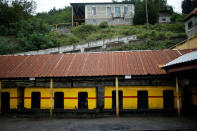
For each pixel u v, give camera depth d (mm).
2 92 13234
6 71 12734
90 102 12492
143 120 10359
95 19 40875
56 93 12922
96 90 12914
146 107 12391
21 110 12773
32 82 17125
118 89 12500
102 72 11758
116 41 27875
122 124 9477
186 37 27156
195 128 8375
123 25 40562
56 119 11156
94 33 34594
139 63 12859
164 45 25781
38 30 31859
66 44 29156
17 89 13195
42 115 12406
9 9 40750
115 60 13727
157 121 9992
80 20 42406
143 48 25234
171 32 31578
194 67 8500
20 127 9211
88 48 26359
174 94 12195
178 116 11289
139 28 36312
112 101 12469
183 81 13125
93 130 8438
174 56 13656
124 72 11539
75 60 14273
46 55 15773
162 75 11289
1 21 39438
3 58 15492
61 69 12633
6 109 12781
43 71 12461
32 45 27688
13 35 35500
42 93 12914
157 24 38906
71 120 10805
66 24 45281
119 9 41250
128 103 12336
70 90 12680
